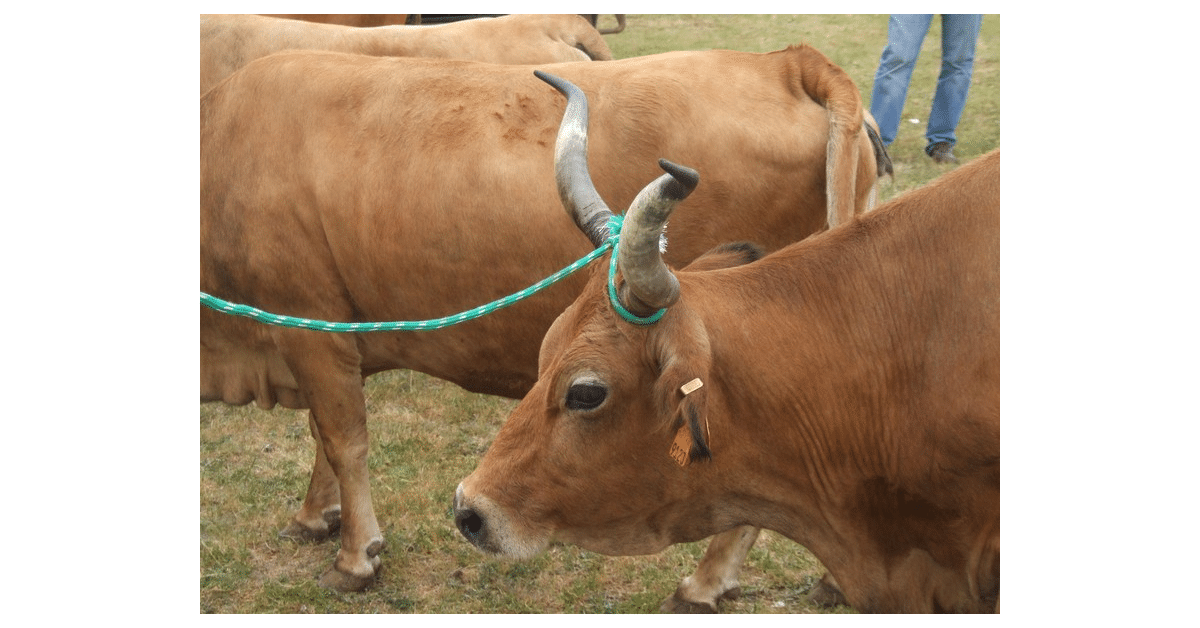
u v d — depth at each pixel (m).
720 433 3.39
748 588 5.15
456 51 6.97
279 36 6.67
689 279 3.47
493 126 4.57
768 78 4.55
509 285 4.59
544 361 3.41
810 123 4.46
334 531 5.71
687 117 4.44
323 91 4.80
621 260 3.01
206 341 5.22
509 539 3.42
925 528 3.58
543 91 4.58
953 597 3.67
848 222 3.65
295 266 4.86
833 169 4.38
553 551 5.45
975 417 3.35
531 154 4.50
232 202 4.88
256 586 5.27
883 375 3.46
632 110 4.45
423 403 6.91
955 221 3.47
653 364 3.22
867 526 3.63
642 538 3.57
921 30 9.36
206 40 6.65
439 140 4.61
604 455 3.36
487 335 4.75
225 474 6.20
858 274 3.51
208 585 5.25
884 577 3.69
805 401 3.44
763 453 3.49
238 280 4.96
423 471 6.15
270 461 6.37
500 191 4.50
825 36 13.58
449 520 5.71
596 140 4.46
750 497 3.57
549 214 4.45
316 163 4.74
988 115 10.84
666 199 2.82
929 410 3.42
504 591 5.18
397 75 4.77
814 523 3.65
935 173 9.33
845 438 3.50
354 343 5.03
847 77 4.44
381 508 5.79
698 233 4.50
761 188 4.47
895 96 9.55
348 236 4.72
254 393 5.30
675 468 3.39
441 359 4.93
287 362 5.04
